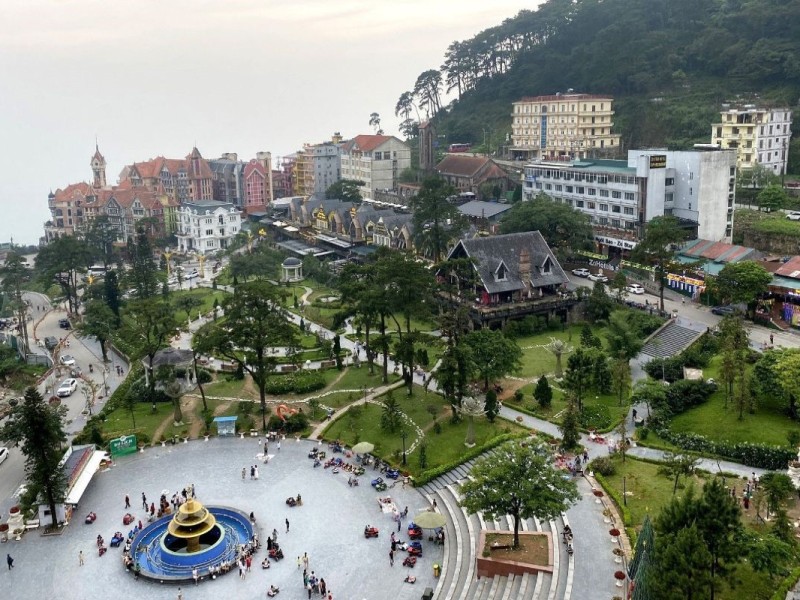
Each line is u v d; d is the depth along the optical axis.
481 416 113.50
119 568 83.75
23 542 89.44
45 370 158.38
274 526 90.50
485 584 76.19
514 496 75.44
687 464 86.00
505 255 157.12
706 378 114.50
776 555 66.12
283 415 117.88
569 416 97.94
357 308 130.75
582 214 187.62
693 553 61.84
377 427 113.94
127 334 144.75
